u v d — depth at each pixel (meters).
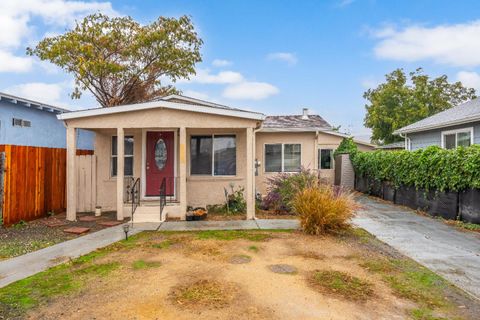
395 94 27.84
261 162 14.91
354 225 8.52
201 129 11.25
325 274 5.09
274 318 3.68
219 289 4.48
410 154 11.16
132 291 4.41
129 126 9.70
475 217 8.24
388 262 5.68
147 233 7.96
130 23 20.22
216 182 11.54
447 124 11.94
